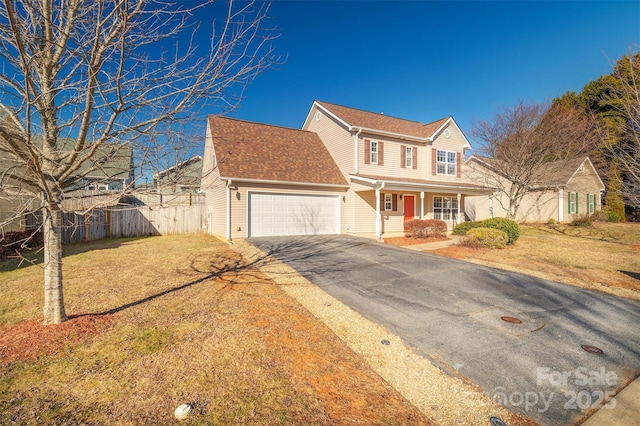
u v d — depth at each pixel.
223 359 3.44
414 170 17.27
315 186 14.50
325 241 12.23
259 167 13.45
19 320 4.35
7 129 3.00
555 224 19.77
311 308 5.21
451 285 6.73
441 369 3.47
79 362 3.27
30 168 3.24
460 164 18.94
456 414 2.75
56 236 4.12
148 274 7.11
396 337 4.24
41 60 3.49
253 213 13.03
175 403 2.67
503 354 3.85
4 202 6.77
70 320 4.27
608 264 9.18
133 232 14.73
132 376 3.05
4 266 7.98
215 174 14.23
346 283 6.71
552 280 7.43
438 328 4.56
